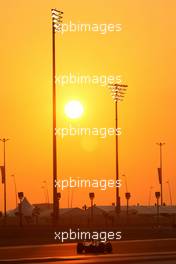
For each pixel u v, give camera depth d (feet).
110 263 457.68
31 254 534.37
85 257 498.69
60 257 498.28
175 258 491.31
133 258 489.67
